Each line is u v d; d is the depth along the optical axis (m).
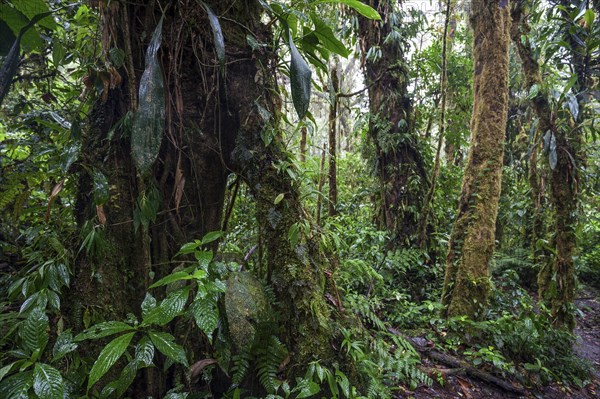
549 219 4.52
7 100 2.63
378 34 4.63
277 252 1.76
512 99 7.55
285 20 1.60
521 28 3.94
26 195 1.75
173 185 1.68
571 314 3.73
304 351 1.67
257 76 1.74
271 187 1.77
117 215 1.56
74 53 1.93
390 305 3.64
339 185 5.84
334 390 1.56
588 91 3.75
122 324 1.18
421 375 2.46
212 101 1.70
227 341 1.51
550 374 2.97
